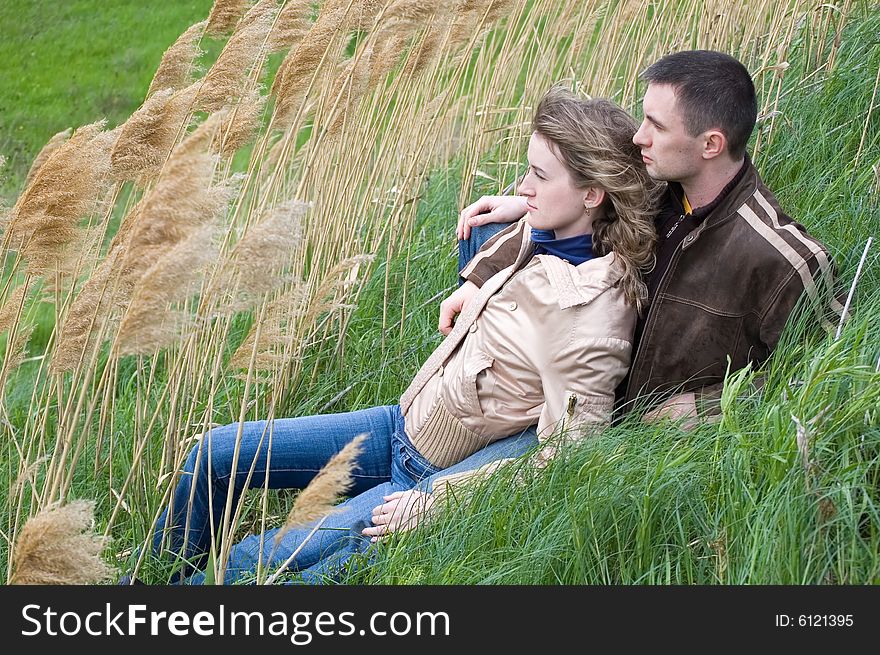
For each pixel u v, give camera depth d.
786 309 8.39
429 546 8.34
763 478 7.70
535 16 16.28
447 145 16.72
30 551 6.71
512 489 8.48
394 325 13.35
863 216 11.32
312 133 12.52
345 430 9.59
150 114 9.29
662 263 8.71
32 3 31.73
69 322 8.78
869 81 13.72
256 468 9.36
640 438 8.40
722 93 8.13
